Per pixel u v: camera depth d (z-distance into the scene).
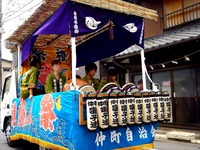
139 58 11.56
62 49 7.88
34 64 6.09
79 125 3.80
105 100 3.92
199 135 9.16
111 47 6.36
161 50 10.26
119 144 4.31
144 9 5.27
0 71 18.41
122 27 4.99
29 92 5.71
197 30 9.62
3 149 7.90
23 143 8.28
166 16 12.36
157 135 9.70
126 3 4.95
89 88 4.15
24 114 5.82
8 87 8.37
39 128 4.86
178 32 10.88
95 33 6.15
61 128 4.05
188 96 10.16
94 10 4.55
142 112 4.48
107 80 6.50
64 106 3.98
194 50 9.56
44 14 5.01
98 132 4.05
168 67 10.89
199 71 9.71
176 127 10.52
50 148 4.49
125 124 4.11
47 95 4.60
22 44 6.59
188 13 11.30
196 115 9.86
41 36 6.62
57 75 5.53
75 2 4.29
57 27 4.38
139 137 4.62
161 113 4.75
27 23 5.43
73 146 3.76
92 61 6.79
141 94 4.51
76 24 4.26
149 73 11.86
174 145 8.13
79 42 6.87
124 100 4.14
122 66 12.38
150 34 13.29
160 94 4.84
